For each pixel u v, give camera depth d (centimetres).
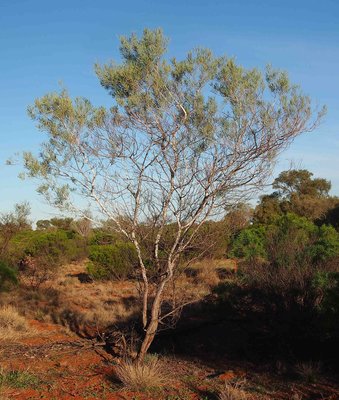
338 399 674
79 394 704
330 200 4428
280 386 741
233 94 751
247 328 986
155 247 820
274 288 948
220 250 1866
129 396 700
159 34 773
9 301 1424
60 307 1398
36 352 936
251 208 854
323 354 862
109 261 1998
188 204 793
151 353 929
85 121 780
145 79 770
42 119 777
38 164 762
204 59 770
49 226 3812
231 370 831
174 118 776
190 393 715
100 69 784
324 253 1329
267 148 756
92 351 944
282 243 1305
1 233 2177
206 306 1141
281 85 759
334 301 809
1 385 712
